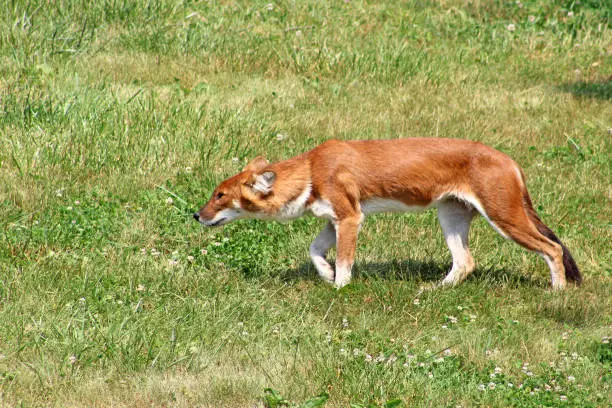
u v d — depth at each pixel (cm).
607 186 2283
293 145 2442
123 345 1401
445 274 1836
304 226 2003
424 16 3691
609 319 1612
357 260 1875
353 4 3772
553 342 1499
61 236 1827
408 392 1302
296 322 1551
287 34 3412
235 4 3669
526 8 3775
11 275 1633
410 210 1716
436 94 2972
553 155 2491
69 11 3278
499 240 1988
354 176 1662
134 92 2698
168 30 3325
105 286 1642
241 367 1391
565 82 3153
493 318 1609
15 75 2694
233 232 1961
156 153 2244
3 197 1981
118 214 1969
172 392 1295
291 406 1270
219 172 2217
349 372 1344
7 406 1232
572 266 1736
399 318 1598
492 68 3256
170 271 1723
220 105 2677
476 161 1667
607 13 3706
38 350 1379
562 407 1263
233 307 1580
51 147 2214
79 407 1258
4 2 3203
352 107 2814
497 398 1284
